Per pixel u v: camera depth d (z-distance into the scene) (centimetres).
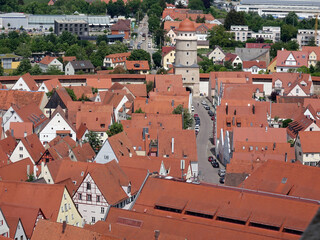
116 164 19312
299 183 18575
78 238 14225
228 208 16300
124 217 15538
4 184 17538
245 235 14475
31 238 14525
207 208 16425
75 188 19150
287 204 15988
